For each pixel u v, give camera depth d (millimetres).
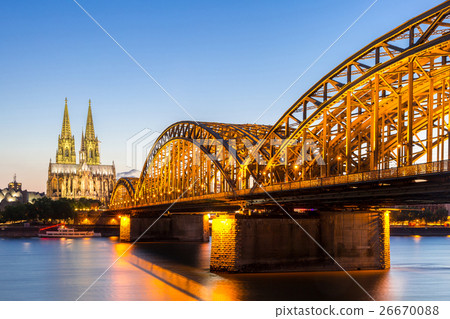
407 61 60625
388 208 90062
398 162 60844
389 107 70875
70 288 78562
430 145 56719
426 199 69938
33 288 79000
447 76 59812
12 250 158125
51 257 131000
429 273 88750
